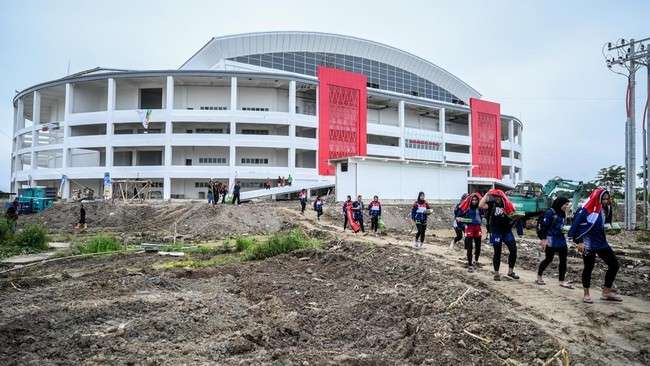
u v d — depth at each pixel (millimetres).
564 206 9484
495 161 65938
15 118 60344
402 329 7102
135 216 33000
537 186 31250
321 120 50781
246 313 8188
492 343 6227
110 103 47938
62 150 49500
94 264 15172
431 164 37594
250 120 47594
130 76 48000
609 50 28344
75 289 9820
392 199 35344
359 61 62188
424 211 15688
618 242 21953
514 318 6973
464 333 6465
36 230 21062
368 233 21641
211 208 30609
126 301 8578
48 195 45500
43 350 6164
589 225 8273
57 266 14914
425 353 6039
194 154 49625
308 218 28438
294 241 16391
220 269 13117
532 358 5824
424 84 68000
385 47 62938
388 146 55406
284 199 46469
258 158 50625
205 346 6422
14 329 6742
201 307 8391
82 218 30016
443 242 18391
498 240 10195
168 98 47375
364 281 10906
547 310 7770
